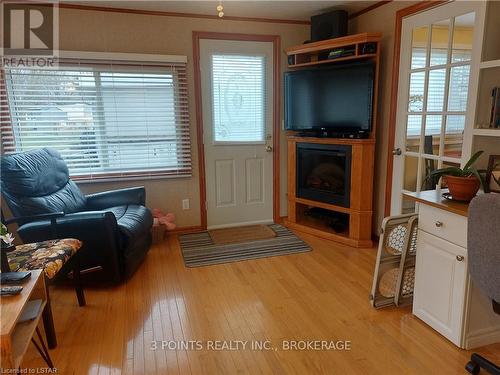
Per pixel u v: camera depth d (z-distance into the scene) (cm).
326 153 341
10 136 309
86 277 252
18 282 157
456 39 242
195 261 300
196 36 346
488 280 140
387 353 181
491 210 130
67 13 310
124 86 333
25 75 306
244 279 266
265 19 362
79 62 315
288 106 365
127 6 316
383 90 321
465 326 180
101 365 175
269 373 169
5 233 173
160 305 230
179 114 354
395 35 297
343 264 291
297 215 384
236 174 388
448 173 194
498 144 226
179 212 375
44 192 265
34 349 187
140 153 350
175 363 176
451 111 249
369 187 321
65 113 322
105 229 244
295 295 241
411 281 226
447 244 184
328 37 334
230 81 367
